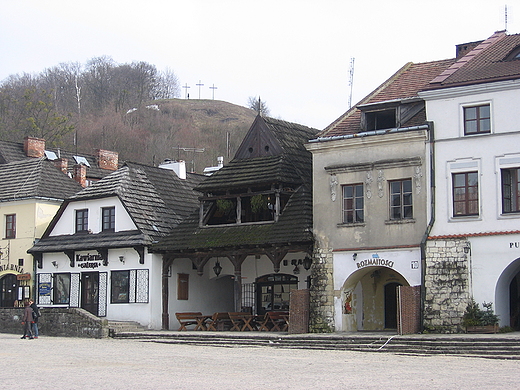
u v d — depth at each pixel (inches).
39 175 1652.3
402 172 1155.9
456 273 1079.6
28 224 1604.3
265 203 1333.7
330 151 1226.6
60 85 4655.5
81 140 3681.1
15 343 1167.0
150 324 1391.5
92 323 1306.6
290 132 1460.4
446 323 1072.8
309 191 1328.7
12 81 4377.5
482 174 1086.4
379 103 1208.8
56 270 1531.7
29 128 3009.4
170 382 669.9
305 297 1211.2
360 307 1253.1
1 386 642.8
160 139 3973.9
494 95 1087.6
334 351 1006.4
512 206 1067.3
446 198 1110.4
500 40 1283.2
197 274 1491.1
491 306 1053.8
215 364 835.4
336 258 1203.2
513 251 1048.8
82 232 1507.1
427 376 711.7
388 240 1159.6
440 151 1123.3
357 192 1204.5
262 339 1134.4
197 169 3422.7
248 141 1428.4
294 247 1262.3
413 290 1091.3
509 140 1072.2
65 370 771.4
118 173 1524.4
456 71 1168.8
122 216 1456.7
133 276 1425.9
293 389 619.5
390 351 983.0
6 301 1621.6
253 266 1422.2
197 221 1419.8
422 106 1187.3
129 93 4975.4
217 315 1349.7
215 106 5472.4
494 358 884.0
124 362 860.0
